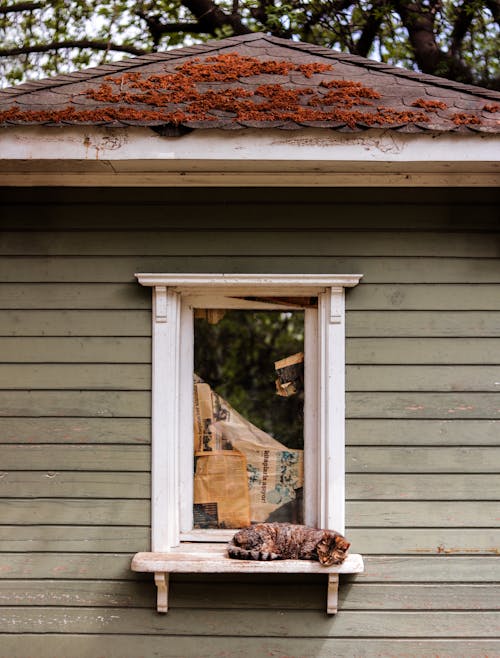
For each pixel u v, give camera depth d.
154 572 3.82
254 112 3.62
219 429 4.18
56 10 9.34
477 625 3.92
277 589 3.94
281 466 4.15
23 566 3.94
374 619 3.92
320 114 3.61
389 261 4.02
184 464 4.09
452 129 3.60
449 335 4.00
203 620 3.93
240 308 4.16
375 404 3.97
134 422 3.97
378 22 8.81
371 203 4.04
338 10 8.76
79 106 3.64
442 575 3.93
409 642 3.91
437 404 3.97
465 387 3.98
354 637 3.92
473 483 3.96
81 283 4.03
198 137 3.64
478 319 4.00
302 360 4.20
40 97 3.74
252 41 4.25
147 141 3.64
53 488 3.96
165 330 3.98
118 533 3.94
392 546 3.94
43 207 4.05
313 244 4.02
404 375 3.98
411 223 4.02
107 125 3.59
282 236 4.02
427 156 3.65
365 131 3.63
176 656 3.91
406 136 3.64
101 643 3.92
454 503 3.96
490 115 3.68
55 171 3.98
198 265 4.02
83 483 3.96
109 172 3.99
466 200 4.03
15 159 3.66
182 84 3.78
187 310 4.14
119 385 3.98
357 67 4.05
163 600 3.88
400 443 3.96
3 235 4.04
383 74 4.00
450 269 4.02
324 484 3.96
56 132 3.64
